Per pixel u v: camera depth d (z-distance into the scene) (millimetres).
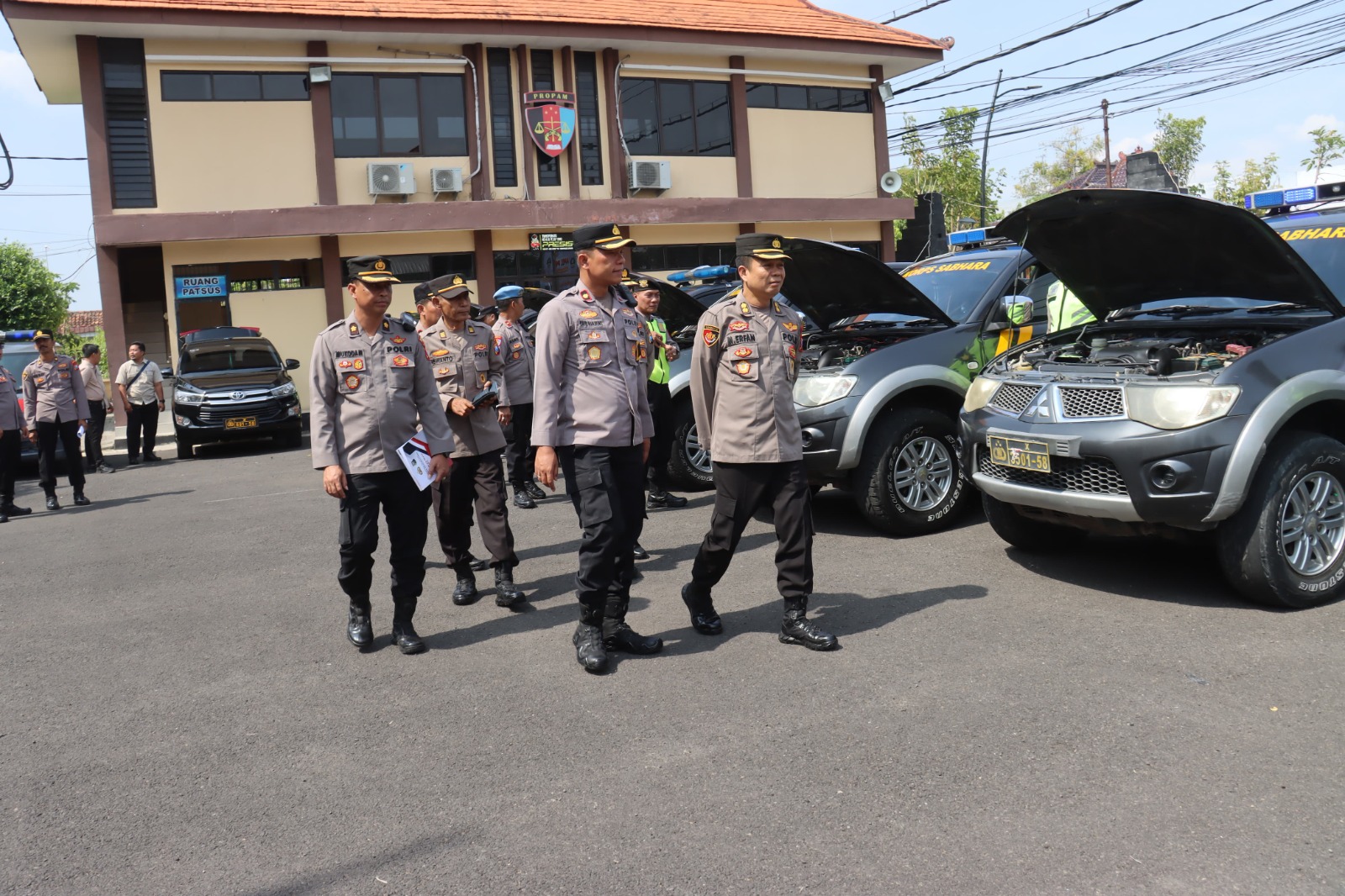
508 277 18781
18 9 15203
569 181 18984
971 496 7488
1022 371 5500
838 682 4152
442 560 6730
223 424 14023
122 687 4602
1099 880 2715
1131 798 3119
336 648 4988
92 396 13234
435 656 4789
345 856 3043
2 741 4047
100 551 7641
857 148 21594
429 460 4789
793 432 4609
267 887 2906
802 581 4613
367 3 17312
